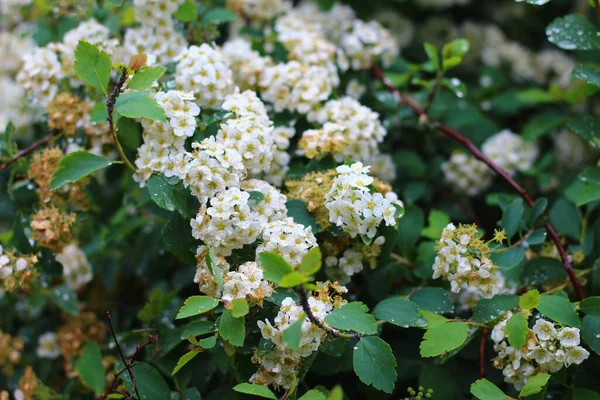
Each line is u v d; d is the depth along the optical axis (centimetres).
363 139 67
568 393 60
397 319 58
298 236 58
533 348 57
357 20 82
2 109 78
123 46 70
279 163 65
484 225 79
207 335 61
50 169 65
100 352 68
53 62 68
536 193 79
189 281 70
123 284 77
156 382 62
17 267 63
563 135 82
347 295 65
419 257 66
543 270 64
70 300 70
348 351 61
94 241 74
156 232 71
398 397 65
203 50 64
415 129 78
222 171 59
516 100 83
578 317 57
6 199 74
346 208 59
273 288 58
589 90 74
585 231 67
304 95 68
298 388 62
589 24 66
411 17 92
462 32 90
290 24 76
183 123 60
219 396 63
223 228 58
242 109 62
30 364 72
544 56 88
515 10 93
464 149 78
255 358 57
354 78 77
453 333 57
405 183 76
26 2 81
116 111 59
